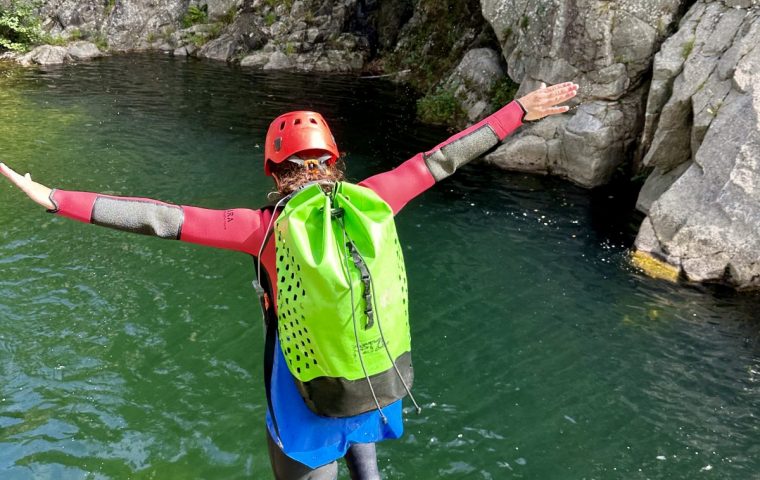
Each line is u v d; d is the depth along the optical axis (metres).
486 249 7.81
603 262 7.51
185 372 5.39
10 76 17.78
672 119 8.35
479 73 13.30
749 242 6.86
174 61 21.47
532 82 10.87
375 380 2.06
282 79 19.00
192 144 11.84
